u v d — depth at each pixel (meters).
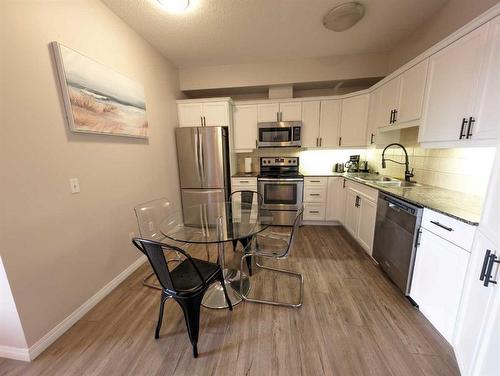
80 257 1.72
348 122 3.36
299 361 1.30
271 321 1.61
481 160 1.72
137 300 1.88
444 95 1.70
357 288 1.96
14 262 1.28
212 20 2.23
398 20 2.28
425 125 1.92
